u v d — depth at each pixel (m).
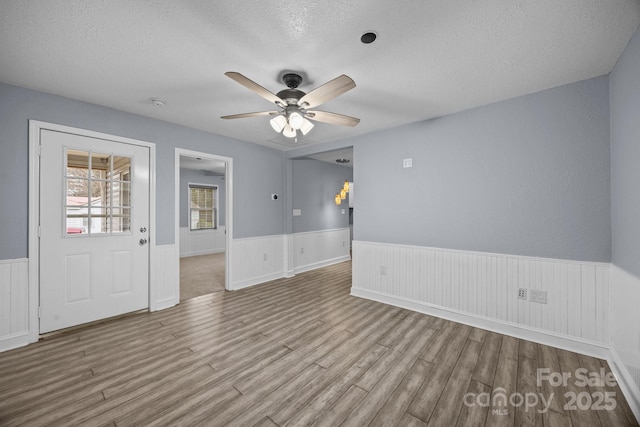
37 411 1.59
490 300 2.71
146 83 2.32
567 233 2.34
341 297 3.72
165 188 3.31
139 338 2.50
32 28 1.61
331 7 1.46
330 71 2.12
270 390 1.79
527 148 2.52
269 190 4.62
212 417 1.55
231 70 2.11
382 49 1.84
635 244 1.71
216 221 7.79
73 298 2.66
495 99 2.63
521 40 1.74
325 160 5.59
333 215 6.05
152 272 3.18
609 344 2.13
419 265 3.20
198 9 1.47
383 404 1.66
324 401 1.69
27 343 2.38
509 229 2.62
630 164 1.77
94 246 2.79
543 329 2.43
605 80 2.17
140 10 1.48
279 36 1.70
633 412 1.59
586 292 2.24
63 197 2.60
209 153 3.75
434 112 2.96
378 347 2.35
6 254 2.31
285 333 2.62
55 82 2.30
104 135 2.82
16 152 2.36
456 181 2.94
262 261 4.49
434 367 2.05
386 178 3.50
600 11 1.48
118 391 1.77
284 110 2.20
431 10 1.48
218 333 2.61
